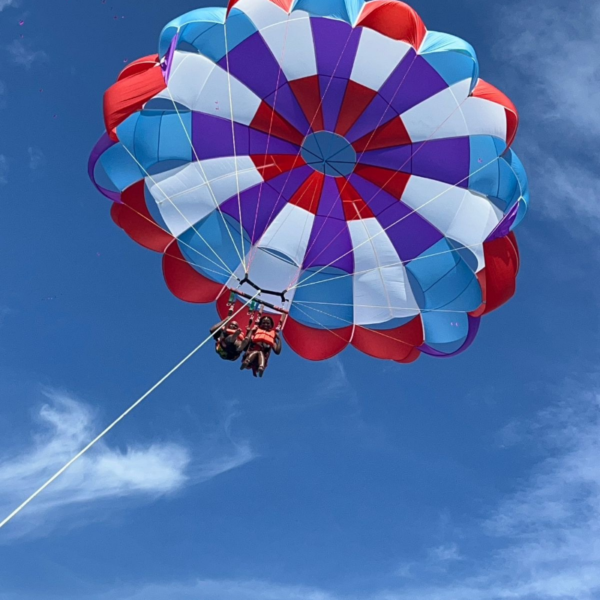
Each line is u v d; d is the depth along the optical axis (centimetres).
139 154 980
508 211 966
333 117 1041
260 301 952
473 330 1025
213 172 1038
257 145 1052
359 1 941
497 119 984
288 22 972
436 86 998
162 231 1014
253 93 1023
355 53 991
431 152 1034
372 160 1062
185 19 923
